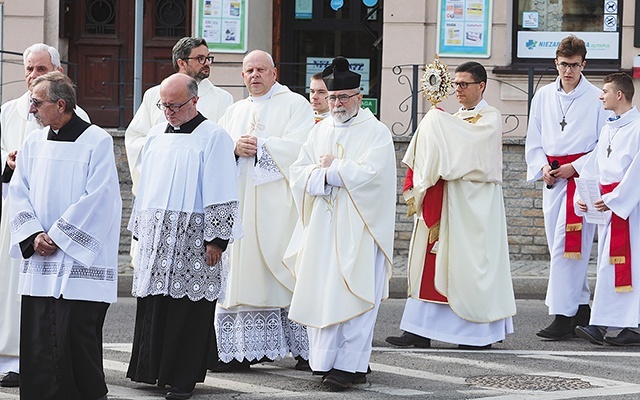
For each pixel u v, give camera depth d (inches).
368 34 944.9
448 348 558.9
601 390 458.9
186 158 449.4
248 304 500.7
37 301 416.8
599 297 573.9
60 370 411.8
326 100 550.3
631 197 566.9
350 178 463.8
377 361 518.9
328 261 466.0
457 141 553.0
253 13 889.5
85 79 924.0
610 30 863.1
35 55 482.6
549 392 454.6
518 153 804.0
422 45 863.7
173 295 443.8
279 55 944.9
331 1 945.5
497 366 509.0
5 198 478.9
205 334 447.5
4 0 883.4
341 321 457.7
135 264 457.7
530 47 869.8
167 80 451.8
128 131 543.2
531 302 706.2
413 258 560.1
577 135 595.2
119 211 427.8
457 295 550.9
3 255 477.7
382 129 477.7
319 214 470.0
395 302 709.3
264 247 505.7
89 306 416.5
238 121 528.7
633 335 570.9
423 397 446.0
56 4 889.5
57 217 420.5
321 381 478.6
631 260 569.3
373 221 467.8
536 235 803.4
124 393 451.2
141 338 450.9
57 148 422.3
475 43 862.5
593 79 858.1
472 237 554.3
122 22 923.4
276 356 505.7
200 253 448.5
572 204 589.9
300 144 514.0
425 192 555.8
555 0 867.4
